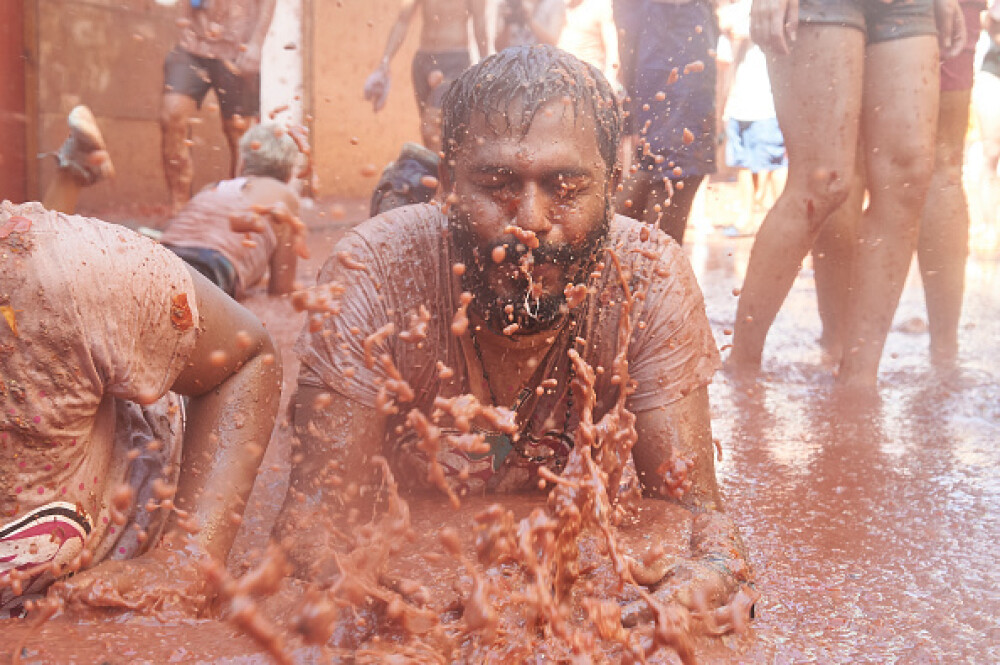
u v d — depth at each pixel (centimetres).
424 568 167
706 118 456
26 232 148
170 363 162
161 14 859
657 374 196
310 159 181
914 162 367
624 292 195
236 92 703
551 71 169
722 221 1152
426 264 193
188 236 494
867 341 378
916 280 682
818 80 366
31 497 154
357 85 1309
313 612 129
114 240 156
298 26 1185
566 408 204
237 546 202
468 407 151
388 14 1332
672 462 196
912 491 256
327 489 188
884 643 169
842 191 374
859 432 315
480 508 198
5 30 635
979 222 1012
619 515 181
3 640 139
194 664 134
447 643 140
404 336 167
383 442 204
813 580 196
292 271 559
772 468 276
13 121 635
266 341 181
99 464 165
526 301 173
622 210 453
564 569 155
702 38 448
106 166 483
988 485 262
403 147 376
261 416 178
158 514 173
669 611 145
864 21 367
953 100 420
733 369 401
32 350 147
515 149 165
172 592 153
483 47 761
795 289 633
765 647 164
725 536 181
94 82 786
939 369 404
